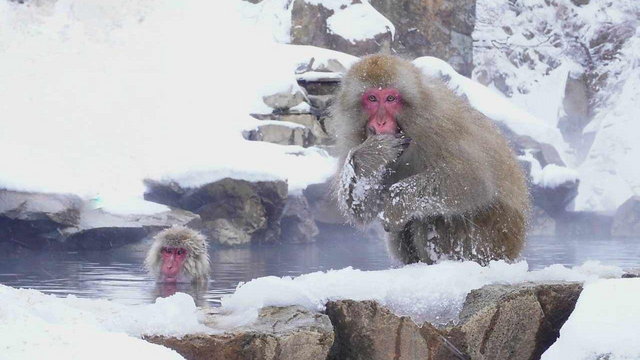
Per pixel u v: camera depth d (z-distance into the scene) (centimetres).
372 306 376
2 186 1200
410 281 398
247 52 1794
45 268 959
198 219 1297
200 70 1741
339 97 550
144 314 345
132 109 1614
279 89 1661
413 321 375
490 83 2916
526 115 1891
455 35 2181
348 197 521
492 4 3055
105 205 1270
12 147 1442
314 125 1628
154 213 1267
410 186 516
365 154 512
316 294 384
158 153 1495
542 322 404
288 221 1384
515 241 553
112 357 274
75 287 789
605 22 2972
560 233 1764
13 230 1191
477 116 562
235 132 1552
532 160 1711
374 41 1905
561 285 408
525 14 3058
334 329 380
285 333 338
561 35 2997
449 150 518
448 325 383
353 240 1423
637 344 324
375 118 524
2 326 289
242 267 974
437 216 540
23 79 1675
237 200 1340
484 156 530
